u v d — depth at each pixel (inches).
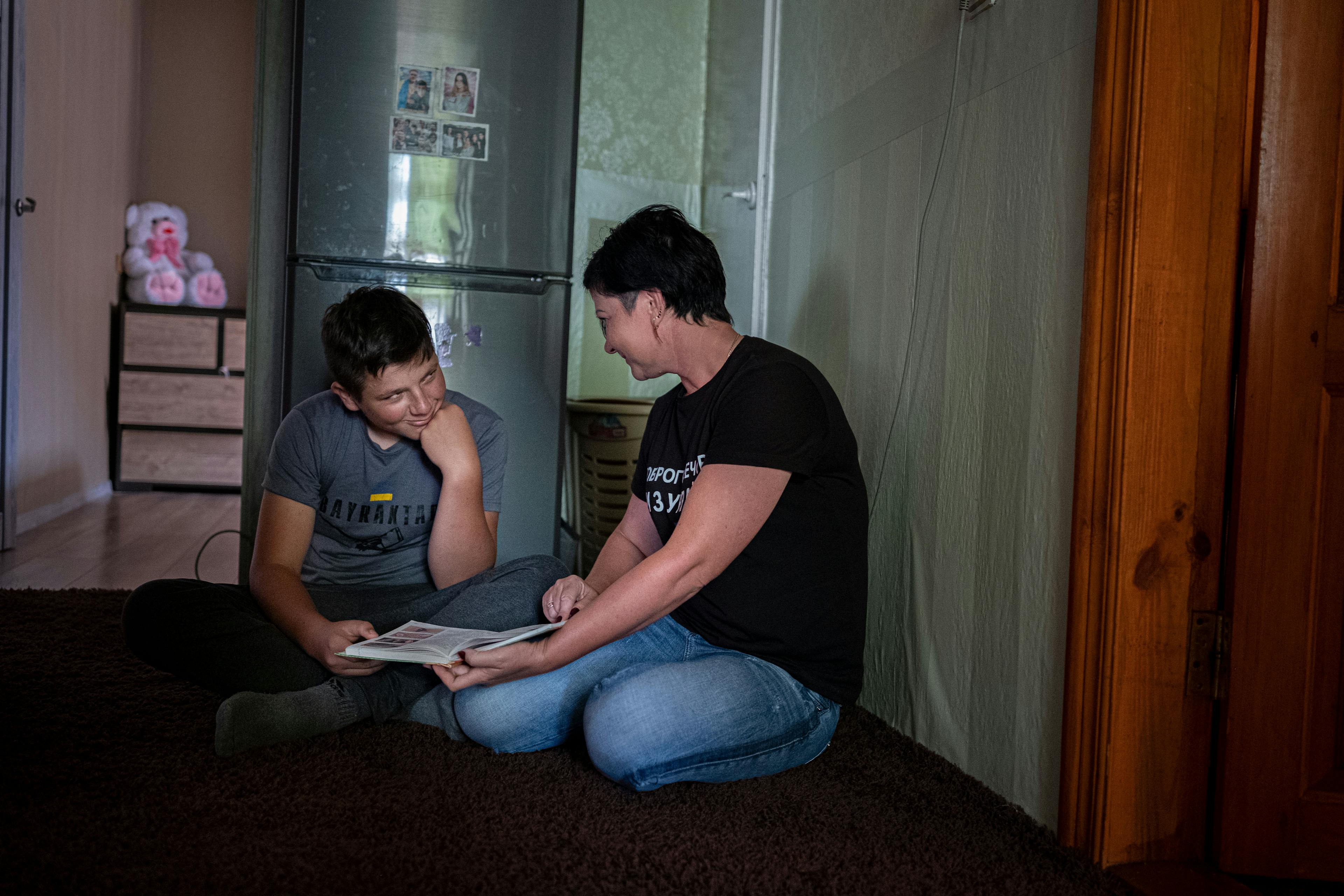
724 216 106.6
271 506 58.8
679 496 53.7
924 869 43.4
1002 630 53.7
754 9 98.7
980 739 55.2
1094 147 45.9
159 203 195.0
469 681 48.4
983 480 55.8
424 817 45.8
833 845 45.3
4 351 120.0
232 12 203.9
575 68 88.2
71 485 159.0
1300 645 46.5
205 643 54.2
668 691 47.8
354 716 55.7
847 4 77.1
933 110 62.8
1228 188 46.2
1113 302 45.6
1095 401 46.0
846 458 52.7
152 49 200.2
